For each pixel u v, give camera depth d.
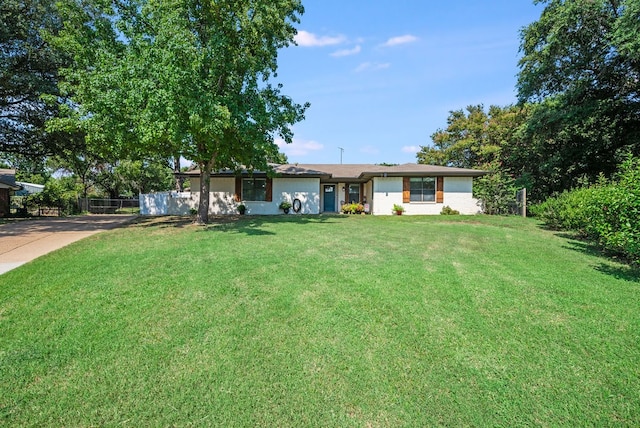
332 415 2.67
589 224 7.54
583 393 2.88
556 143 18.52
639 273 5.93
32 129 16.11
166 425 2.55
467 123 29.78
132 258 6.77
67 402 2.76
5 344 3.54
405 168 19.66
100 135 10.23
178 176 20.48
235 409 2.71
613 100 15.61
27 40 13.76
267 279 5.45
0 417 2.59
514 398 2.84
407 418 2.64
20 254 7.45
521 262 6.68
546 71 16.38
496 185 18.41
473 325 3.98
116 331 3.83
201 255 7.00
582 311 4.33
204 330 3.86
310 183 19.08
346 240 8.80
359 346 3.57
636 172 5.79
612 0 13.60
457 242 8.75
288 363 3.28
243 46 11.74
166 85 9.06
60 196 24.16
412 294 4.86
